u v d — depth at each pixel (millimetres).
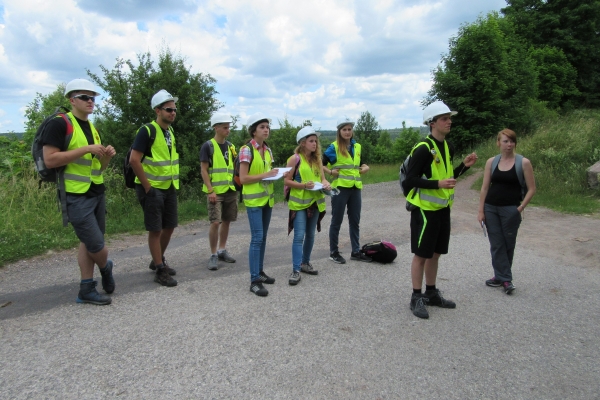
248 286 4836
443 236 4059
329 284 4934
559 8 34531
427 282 4305
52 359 3156
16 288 4723
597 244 6660
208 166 5621
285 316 3986
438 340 3561
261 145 4945
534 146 14188
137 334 3576
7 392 2736
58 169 3984
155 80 11008
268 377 2955
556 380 2994
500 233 4762
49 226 7223
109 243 6988
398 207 10766
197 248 6707
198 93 11406
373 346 3432
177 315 3980
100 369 3025
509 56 24297
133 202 9617
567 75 32219
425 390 2844
